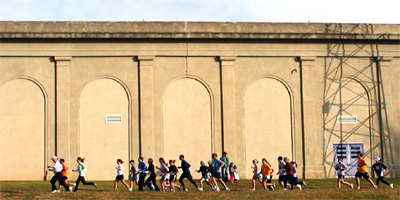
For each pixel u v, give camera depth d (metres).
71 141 41.25
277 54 43.44
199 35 42.28
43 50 41.62
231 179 38.56
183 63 42.62
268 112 43.09
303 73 43.56
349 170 43.50
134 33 41.78
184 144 42.06
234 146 42.34
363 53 44.38
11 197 29.92
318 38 43.53
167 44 42.53
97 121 41.69
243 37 42.72
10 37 41.00
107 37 41.69
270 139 42.88
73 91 41.72
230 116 42.56
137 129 41.88
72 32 41.47
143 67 42.19
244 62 43.22
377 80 44.47
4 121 41.09
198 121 42.38
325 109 43.59
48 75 41.69
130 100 42.03
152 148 41.69
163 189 32.19
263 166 33.06
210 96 42.69
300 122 43.34
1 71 41.41
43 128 41.28
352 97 44.06
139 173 32.94
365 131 44.00
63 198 29.69
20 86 41.47
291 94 43.50
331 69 43.94
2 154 40.81
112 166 41.41
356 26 44.41
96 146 41.44
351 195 31.45
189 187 35.12
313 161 43.03
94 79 41.94
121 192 31.53
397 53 44.69
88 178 41.09
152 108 42.03
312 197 30.73
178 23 42.56
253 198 30.02
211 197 30.03
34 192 32.03
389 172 43.75
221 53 42.88
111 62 42.12
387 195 31.55
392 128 44.25
